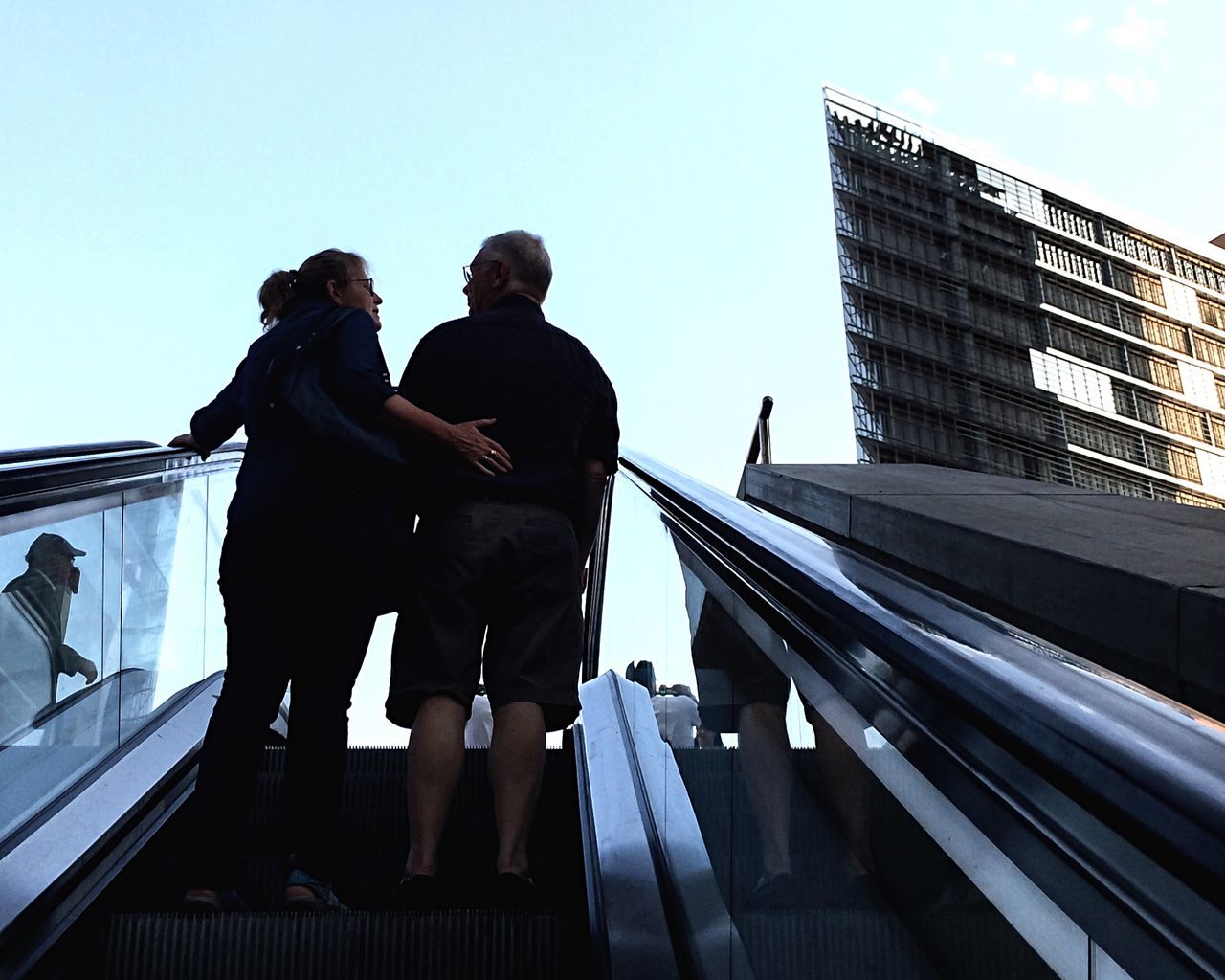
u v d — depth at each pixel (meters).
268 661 3.16
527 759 3.03
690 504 3.08
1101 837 0.98
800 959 1.94
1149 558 2.80
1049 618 2.94
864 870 1.65
